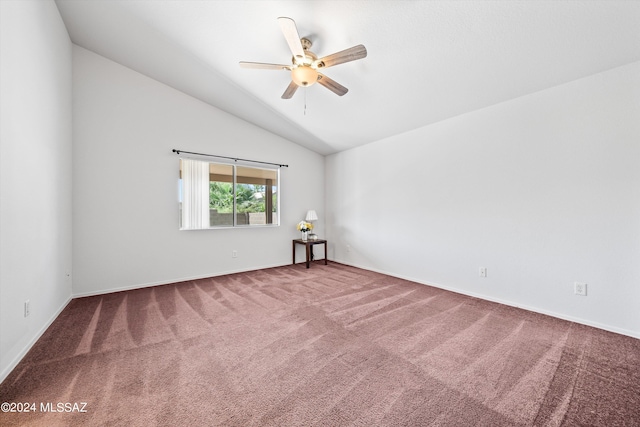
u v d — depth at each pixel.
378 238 4.51
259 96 3.66
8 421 1.30
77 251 3.22
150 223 3.70
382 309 2.81
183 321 2.51
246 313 2.70
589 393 1.50
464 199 3.30
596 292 2.35
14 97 1.77
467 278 3.29
